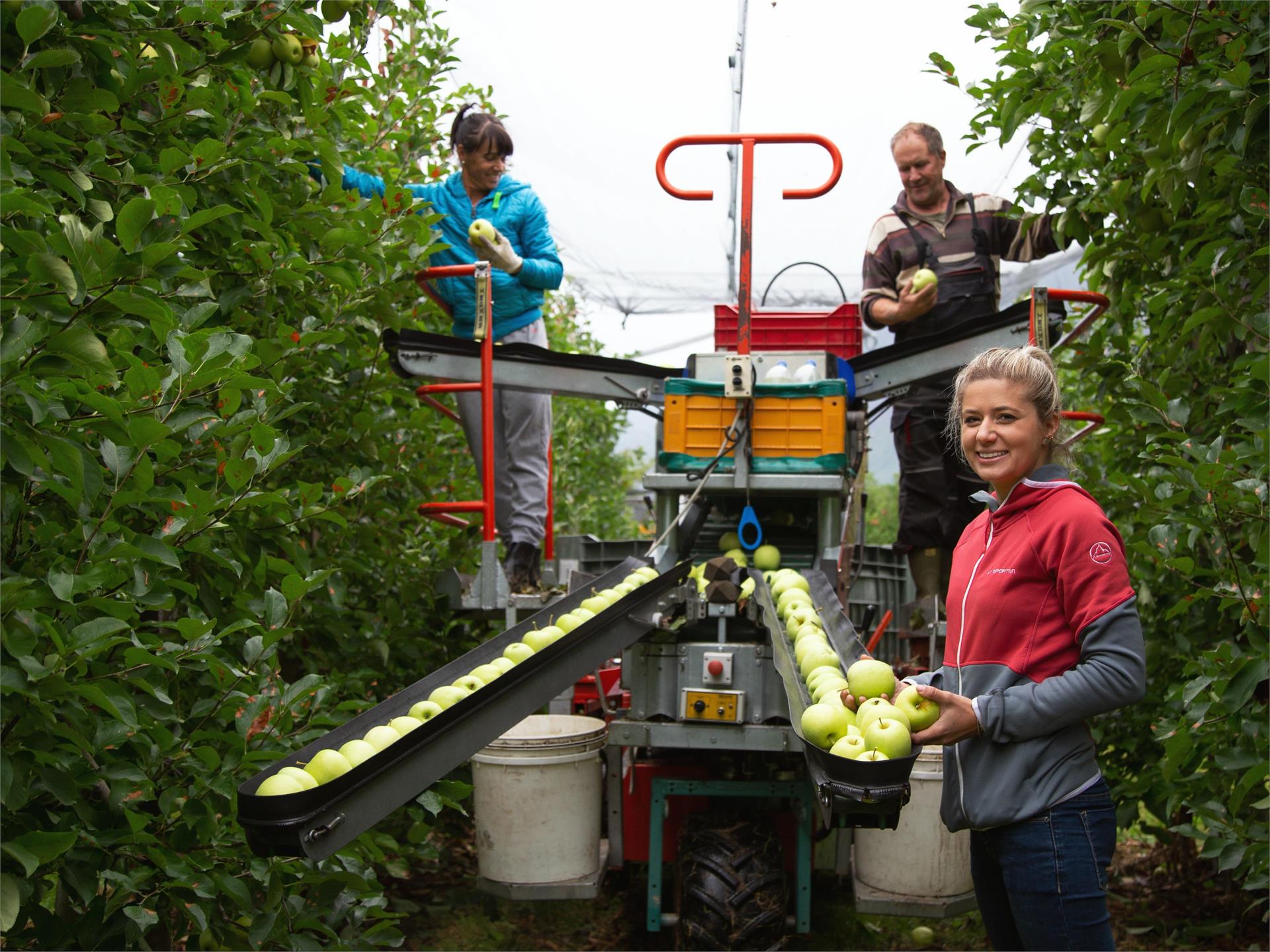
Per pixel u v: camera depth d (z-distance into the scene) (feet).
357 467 13.24
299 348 11.50
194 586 8.60
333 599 13.33
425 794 9.98
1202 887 16.34
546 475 17.93
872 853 13.65
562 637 10.05
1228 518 11.55
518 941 14.93
